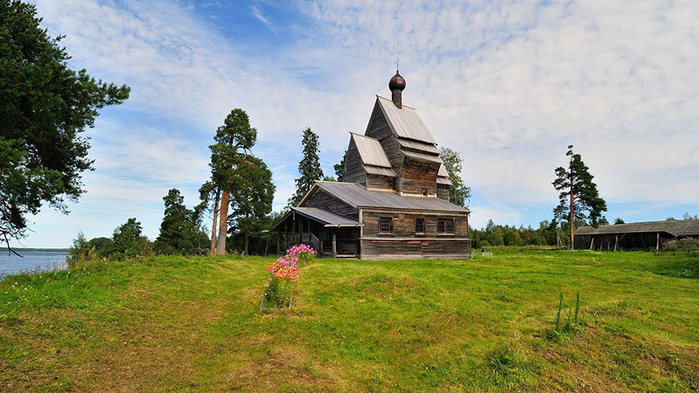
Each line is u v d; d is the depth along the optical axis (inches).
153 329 341.1
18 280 404.8
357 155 1369.3
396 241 1098.7
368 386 257.1
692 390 264.1
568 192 2159.2
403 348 323.6
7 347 260.8
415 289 496.4
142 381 246.8
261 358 285.4
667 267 855.1
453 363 296.5
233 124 1517.0
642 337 341.4
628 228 2358.5
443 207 1293.1
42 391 221.3
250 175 1547.7
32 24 605.3
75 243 1496.1
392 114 1469.0
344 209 1109.1
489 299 482.3
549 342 329.4
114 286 433.4
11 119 545.0
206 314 399.5
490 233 3752.5
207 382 248.5
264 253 1836.9
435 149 1476.4
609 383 271.7
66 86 569.0
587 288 577.0
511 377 273.4
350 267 672.4
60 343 282.4
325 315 388.2
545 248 2509.8
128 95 631.8
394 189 1378.0
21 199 538.3
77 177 737.0
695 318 404.5
